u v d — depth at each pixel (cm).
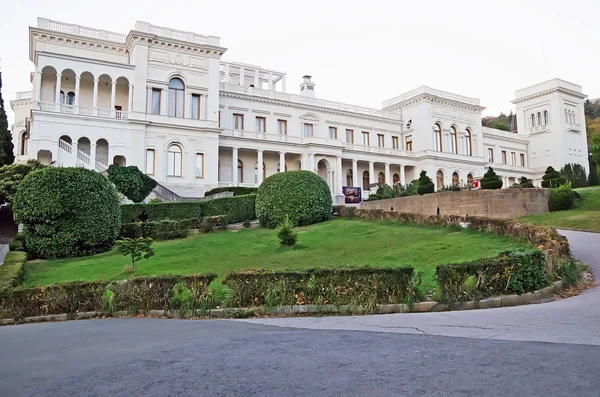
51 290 1135
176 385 455
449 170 6681
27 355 644
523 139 8206
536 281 1040
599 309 823
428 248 1612
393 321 835
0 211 3444
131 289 1122
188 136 4569
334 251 1758
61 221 2095
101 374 511
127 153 4234
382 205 3391
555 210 2656
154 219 2909
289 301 1026
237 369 502
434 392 396
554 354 502
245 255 1830
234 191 4112
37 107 3903
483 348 548
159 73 4553
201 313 1035
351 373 466
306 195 2600
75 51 4281
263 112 5594
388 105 7150
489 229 1755
